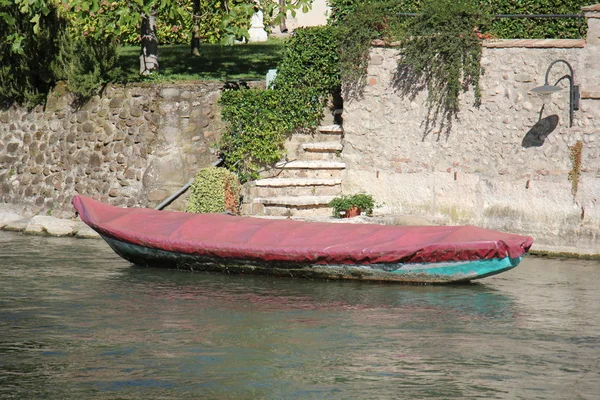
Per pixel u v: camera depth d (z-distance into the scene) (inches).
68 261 944.9
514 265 808.3
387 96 1089.4
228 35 1153.4
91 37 1211.9
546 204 994.1
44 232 1131.3
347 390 546.6
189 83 1135.6
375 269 835.4
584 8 960.9
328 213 1096.8
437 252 808.3
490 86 1019.3
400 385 555.5
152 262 915.4
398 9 1095.6
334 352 622.2
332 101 1174.3
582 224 975.0
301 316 719.7
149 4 1116.5
